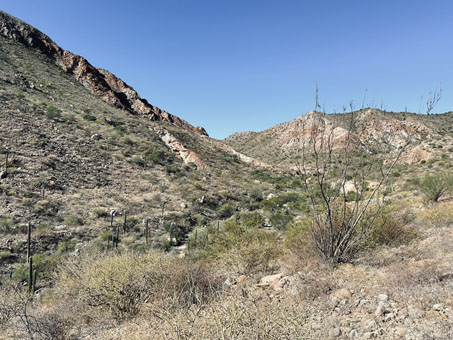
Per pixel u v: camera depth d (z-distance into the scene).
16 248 17.83
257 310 2.96
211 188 40.56
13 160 29.39
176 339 2.92
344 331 3.45
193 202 33.38
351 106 6.34
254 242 7.14
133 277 5.17
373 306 3.89
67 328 4.69
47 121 43.56
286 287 5.06
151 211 28.78
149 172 40.81
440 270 4.45
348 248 6.04
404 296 3.91
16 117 40.12
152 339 3.35
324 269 5.66
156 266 5.57
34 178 28.05
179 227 26.39
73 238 20.70
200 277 5.51
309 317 3.82
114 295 4.90
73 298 5.59
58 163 33.25
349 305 4.09
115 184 33.91
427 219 8.93
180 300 4.40
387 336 3.17
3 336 4.45
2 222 19.89
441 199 13.80
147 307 4.54
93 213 25.36
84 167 35.16
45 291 8.44
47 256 17.83
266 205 33.09
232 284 5.60
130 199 30.91
